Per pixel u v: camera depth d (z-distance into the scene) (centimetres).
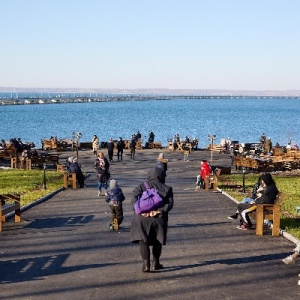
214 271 974
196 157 4612
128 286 879
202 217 1603
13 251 1134
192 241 1242
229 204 1906
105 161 2177
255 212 1372
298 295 839
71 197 2109
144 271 959
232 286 883
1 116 16638
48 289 862
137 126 12094
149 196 923
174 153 5034
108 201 1393
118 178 2962
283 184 2683
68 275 945
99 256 1089
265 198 1330
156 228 941
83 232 1353
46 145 5241
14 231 1365
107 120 14738
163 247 1175
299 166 3631
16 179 2819
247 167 3588
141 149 5500
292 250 1146
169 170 3491
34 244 1205
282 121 15125
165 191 939
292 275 952
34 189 2405
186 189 2417
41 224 1473
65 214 1661
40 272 965
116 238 1276
